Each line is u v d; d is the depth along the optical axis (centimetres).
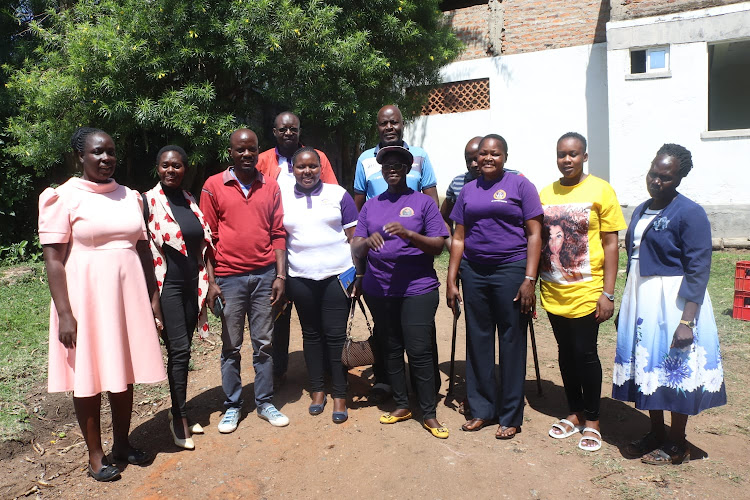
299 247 401
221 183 390
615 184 978
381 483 332
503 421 377
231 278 390
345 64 759
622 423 397
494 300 374
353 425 400
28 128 774
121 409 351
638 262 342
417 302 378
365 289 397
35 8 921
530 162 1130
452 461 350
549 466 342
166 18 703
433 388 387
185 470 350
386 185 441
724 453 350
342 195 410
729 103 1360
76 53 700
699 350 322
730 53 1151
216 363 519
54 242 310
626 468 336
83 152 321
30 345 512
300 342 577
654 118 946
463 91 1186
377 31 866
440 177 1219
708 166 922
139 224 339
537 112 1113
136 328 335
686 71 920
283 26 703
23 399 412
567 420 383
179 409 373
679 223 322
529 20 1105
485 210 365
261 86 793
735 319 587
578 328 358
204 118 707
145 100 689
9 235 854
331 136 895
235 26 697
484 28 1148
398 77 984
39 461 360
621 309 354
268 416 404
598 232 357
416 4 909
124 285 332
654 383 328
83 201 320
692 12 905
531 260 360
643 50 961
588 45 1059
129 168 877
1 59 911
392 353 396
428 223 383
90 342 319
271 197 399
